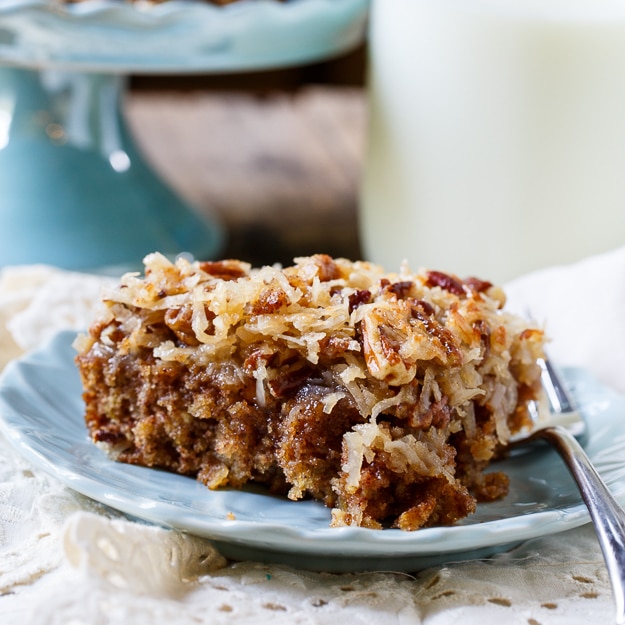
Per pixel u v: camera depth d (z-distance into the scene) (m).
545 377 0.47
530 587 0.41
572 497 0.43
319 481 0.43
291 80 0.77
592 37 0.54
